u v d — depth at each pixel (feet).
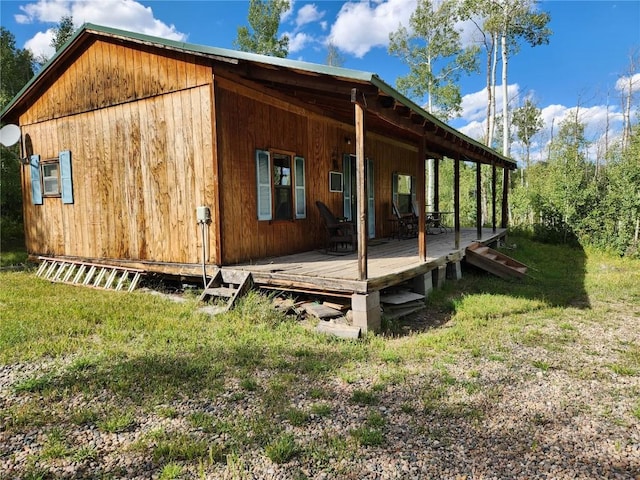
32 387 10.61
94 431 8.70
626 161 39.11
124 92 22.84
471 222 65.98
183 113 20.49
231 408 9.60
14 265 33.04
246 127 21.39
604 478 7.27
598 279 26.86
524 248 40.09
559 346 14.30
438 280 22.44
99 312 17.47
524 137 103.30
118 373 11.40
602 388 10.97
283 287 17.57
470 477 7.25
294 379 11.13
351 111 25.04
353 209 32.01
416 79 63.21
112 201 24.09
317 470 7.40
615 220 38.78
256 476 7.22
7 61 47.11
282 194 24.36
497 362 12.69
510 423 9.12
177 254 21.40
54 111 26.73
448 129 21.21
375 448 8.07
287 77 17.01
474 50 61.26
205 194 20.03
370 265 19.83
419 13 61.21
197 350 13.23
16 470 7.44
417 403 9.93
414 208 43.29
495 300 20.27
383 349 13.57
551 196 44.57
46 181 28.17
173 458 7.73
